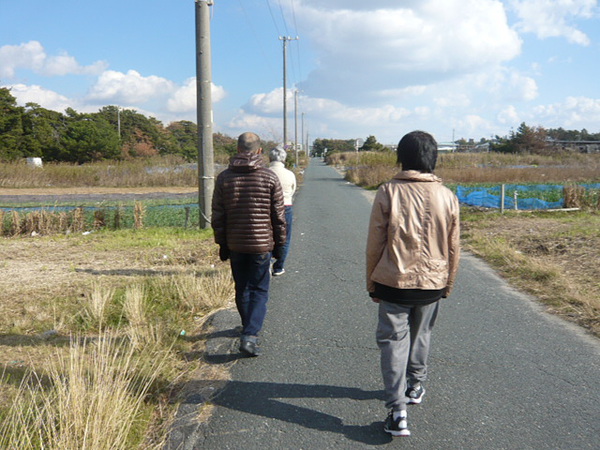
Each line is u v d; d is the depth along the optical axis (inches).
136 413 113.3
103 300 197.6
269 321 186.4
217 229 153.6
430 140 107.5
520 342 163.3
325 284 240.5
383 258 106.0
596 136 3929.6
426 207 103.4
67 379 126.6
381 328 108.9
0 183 1108.5
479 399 125.4
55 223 442.3
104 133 2775.6
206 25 400.2
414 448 105.3
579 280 233.6
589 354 153.1
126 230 438.3
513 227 419.5
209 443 107.4
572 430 111.1
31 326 178.9
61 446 91.8
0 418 106.5
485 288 231.6
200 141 415.5
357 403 124.4
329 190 959.0
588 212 519.2
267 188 150.2
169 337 167.2
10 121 2377.0
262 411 120.6
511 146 2637.8
